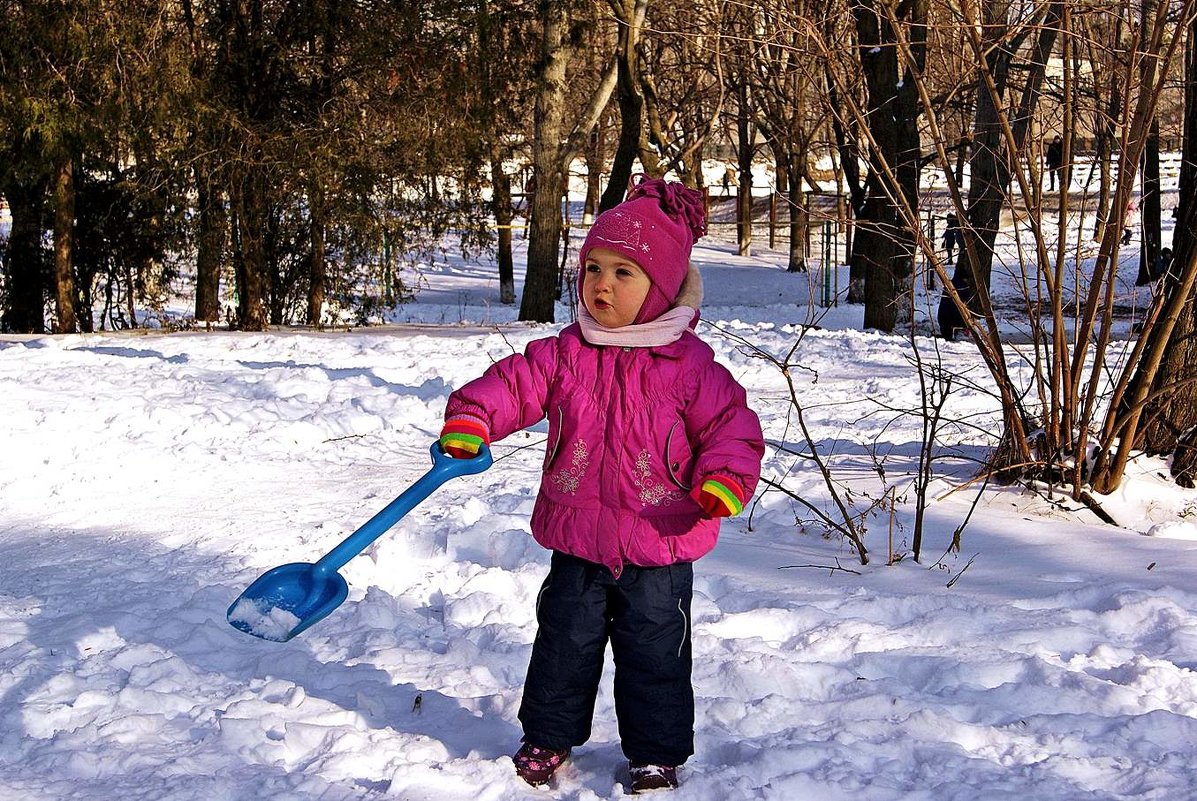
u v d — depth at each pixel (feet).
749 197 144.36
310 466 25.07
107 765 10.54
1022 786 10.21
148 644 13.71
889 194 19.79
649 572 10.35
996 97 20.21
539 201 71.20
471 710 12.09
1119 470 19.89
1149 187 21.97
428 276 129.49
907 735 11.19
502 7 69.82
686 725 10.37
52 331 70.28
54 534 19.62
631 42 70.79
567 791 10.36
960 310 20.48
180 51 60.75
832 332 53.36
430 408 31.19
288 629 9.73
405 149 66.54
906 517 19.54
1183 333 21.04
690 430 10.29
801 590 15.79
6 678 12.77
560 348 10.59
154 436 27.32
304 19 64.85
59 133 59.41
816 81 20.36
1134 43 19.33
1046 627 14.07
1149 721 11.46
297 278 71.56
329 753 10.67
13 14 58.65
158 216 70.64
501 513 19.53
